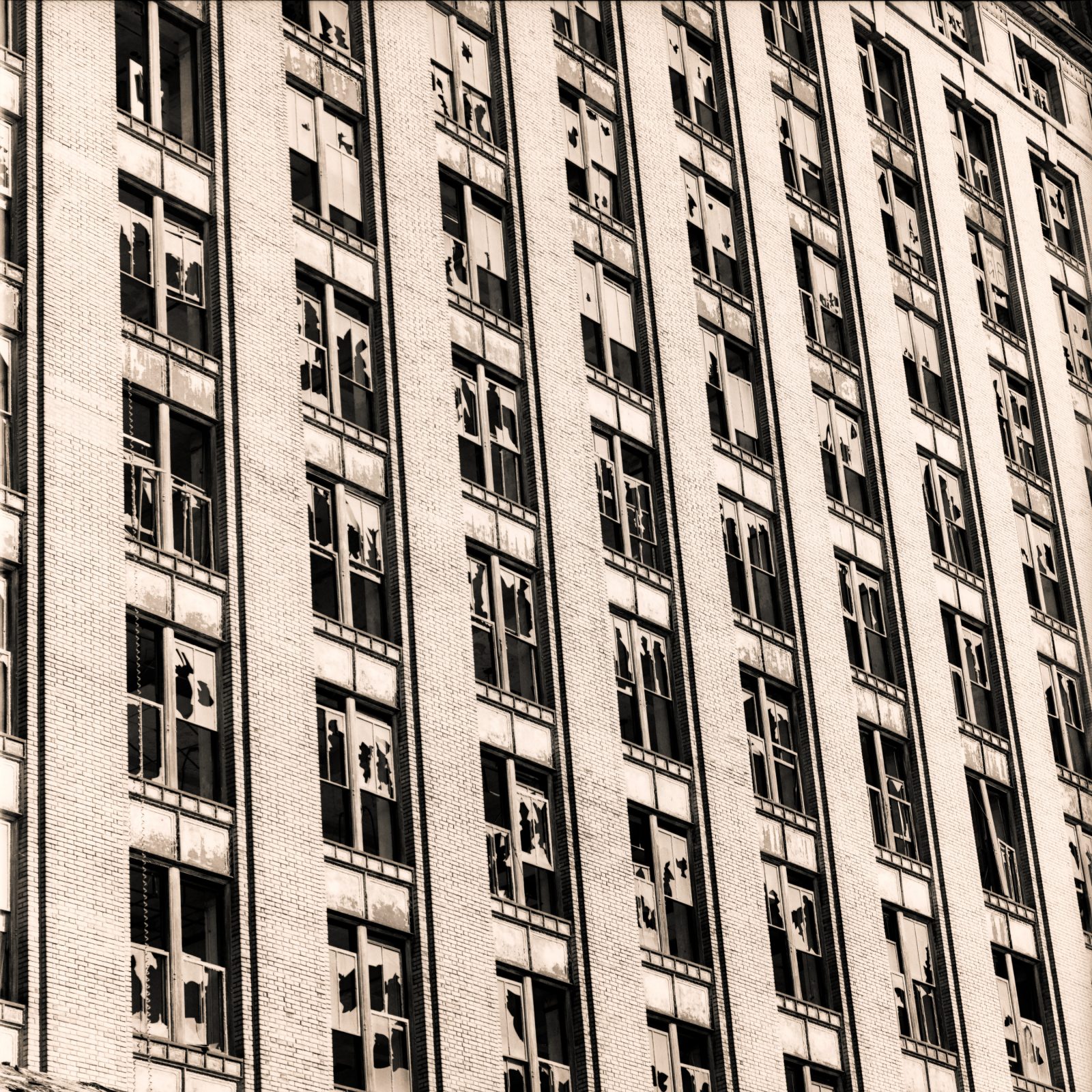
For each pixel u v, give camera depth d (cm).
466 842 4906
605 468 5744
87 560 4381
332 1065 4447
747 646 5909
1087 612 7244
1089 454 7625
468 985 4775
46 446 4394
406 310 5338
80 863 4138
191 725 4491
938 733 6397
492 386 5531
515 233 5756
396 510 5100
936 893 6166
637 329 6028
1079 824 6838
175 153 4950
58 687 4231
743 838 5622
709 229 6406
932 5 7775
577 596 5469
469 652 5116
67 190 4647
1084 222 8106
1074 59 8394
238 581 4672
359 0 5606
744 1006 5409
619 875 5247
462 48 5866
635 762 5447
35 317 4497
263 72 5228
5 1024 3950
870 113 7256
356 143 5462
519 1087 4847
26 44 4725
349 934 4622
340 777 4747
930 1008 6019
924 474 6812
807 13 7150
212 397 4797
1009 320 7556
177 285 4862
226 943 4378
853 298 6806
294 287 5088
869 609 6406
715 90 6669
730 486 6072
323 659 4800
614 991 5100
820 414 6512
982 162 7750
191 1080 4188
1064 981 6456
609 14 6388
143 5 5041
